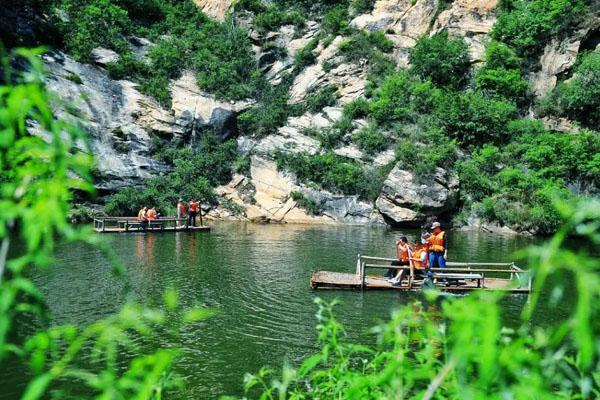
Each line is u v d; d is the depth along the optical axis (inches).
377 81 1881.2
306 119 1793.8
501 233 1439.5
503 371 84.9
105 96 1635.1
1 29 1546.5
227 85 1865.2
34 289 81.4
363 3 2144.4
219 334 454.3
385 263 850.1
